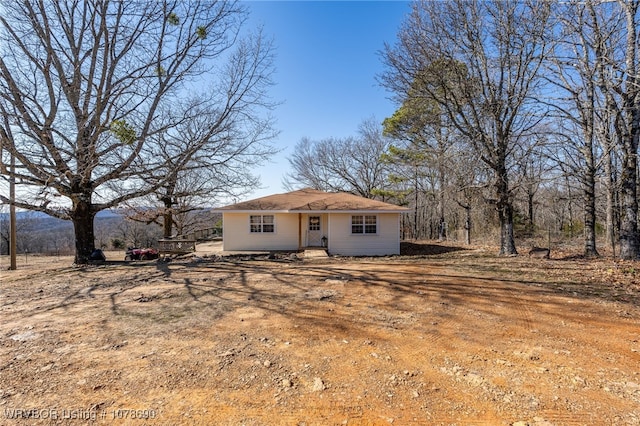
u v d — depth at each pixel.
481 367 3.56
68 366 3.61
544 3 11.06
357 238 15.94
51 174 10.36
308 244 17.16
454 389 3.12
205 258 13.48
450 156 14.26
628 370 3.47
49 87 10.70
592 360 3.71
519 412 2.75
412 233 32.84
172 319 5.27
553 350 3.99
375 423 2.63
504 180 13.02
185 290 7.36
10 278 9.23
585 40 11.52
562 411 2.76
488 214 22.77
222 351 4.00
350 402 2.92
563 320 5.10
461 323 5.01
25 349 4.08
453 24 12.29
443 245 18.78
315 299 6.49
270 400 2.95
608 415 2.70
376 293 6.96
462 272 9.41
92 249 12.59
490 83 12.42
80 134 10.97
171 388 3.15
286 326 4.92
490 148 13.04
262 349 4.06
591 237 12.56
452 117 12.77
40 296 6.94
